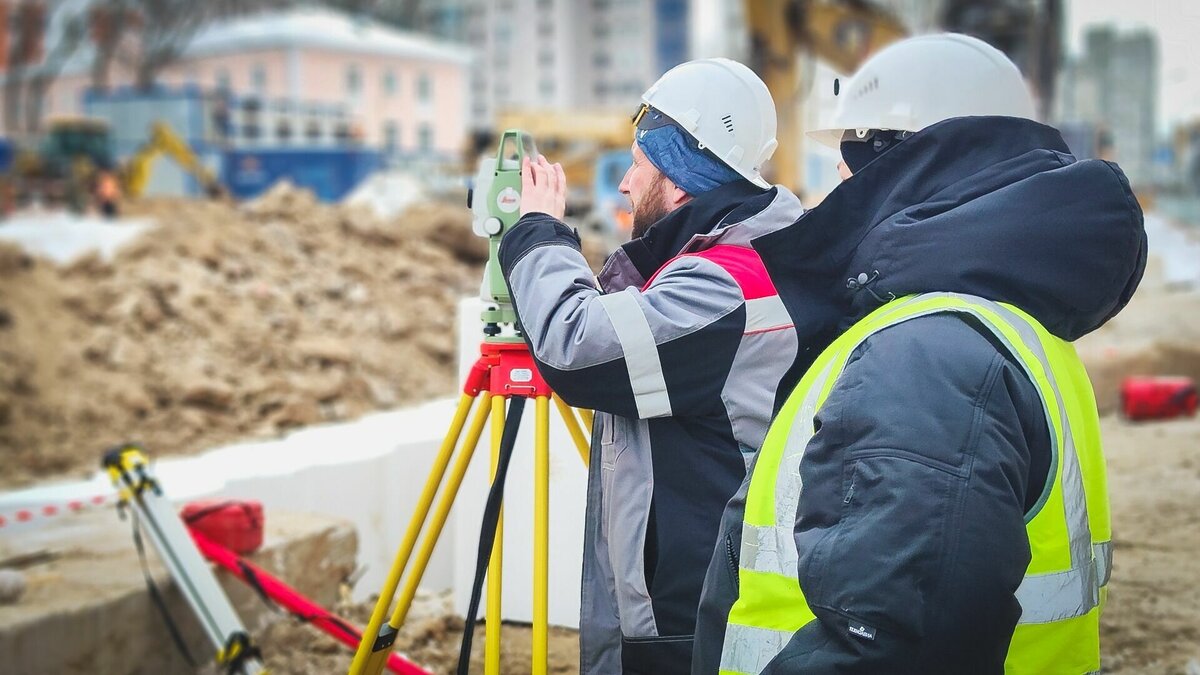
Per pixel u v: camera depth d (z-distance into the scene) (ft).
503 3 231.50
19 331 33.12
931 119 6.77
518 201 7.00
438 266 44.57
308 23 152.97
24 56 146.51
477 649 11.10
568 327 5.95
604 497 6.49
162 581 10.83
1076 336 5.38
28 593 10.32
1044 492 4.78
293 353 34.58
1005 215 5.01
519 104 233.35
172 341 34.47
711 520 6.12
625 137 79.82
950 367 4.71
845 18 51.21
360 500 14.79
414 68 163.53
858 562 4.52
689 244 6.32
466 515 11.69
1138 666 10.31
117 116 99.40
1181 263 50.55
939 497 4.47
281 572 11.86
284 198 45.01
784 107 51.42
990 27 61.00
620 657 6.42
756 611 5.04
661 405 5.97
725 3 226.38
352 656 11.74
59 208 77.30
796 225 5.73
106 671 10.26
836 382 4.99
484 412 7.24
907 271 5.17
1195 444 18.84
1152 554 13.30
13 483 26.84
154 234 39.86
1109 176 5.03
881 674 4.46
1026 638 4.75
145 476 10.71
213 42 153.48
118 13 141.08
